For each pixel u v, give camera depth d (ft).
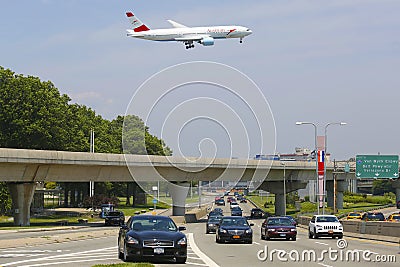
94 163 242.17
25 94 328.29
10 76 337.93
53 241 140.05
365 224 160.56
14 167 220.84
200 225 259.80
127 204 451.94
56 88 373.81
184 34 276.82
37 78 341.41
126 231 84.89
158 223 86.74
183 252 81.61
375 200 574.15
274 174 344.69
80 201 440.45
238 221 137.80
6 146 321.32
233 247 119.24
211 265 80.79
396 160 304.50
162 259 86.69
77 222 283.18
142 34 276.21
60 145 339.36
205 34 279.08
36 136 325.83
